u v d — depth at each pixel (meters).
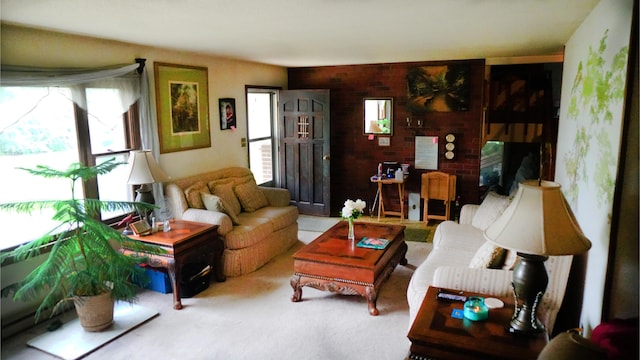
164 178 3.95
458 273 2.66
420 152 6.33
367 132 6.59
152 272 3.95
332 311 3.54
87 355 2.95
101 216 3.96
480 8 2.63
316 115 6.45
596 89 2.43
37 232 3.49
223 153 5.59
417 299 2.90
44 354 2.98
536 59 5.53
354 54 5.13
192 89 4.98
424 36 3.74
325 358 2.88
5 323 3.20
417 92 6.18
